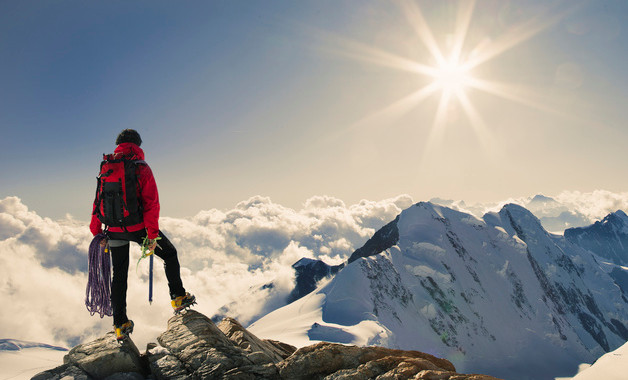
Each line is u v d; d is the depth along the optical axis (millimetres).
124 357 4629
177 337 5055
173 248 5496
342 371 4562
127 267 5188
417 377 4117
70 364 4625
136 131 5242
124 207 4859
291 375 4637
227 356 4652
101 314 5184
